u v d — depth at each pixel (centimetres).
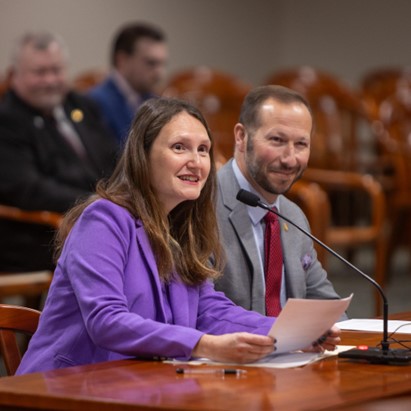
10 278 907
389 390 382
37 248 995
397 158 1534
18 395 373
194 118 502
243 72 2161
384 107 1576
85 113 1098
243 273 598
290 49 2252
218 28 2089
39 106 1041
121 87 1249
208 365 438
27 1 1672
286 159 605
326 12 2244
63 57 1052
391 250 1555
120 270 476
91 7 1797
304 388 383
